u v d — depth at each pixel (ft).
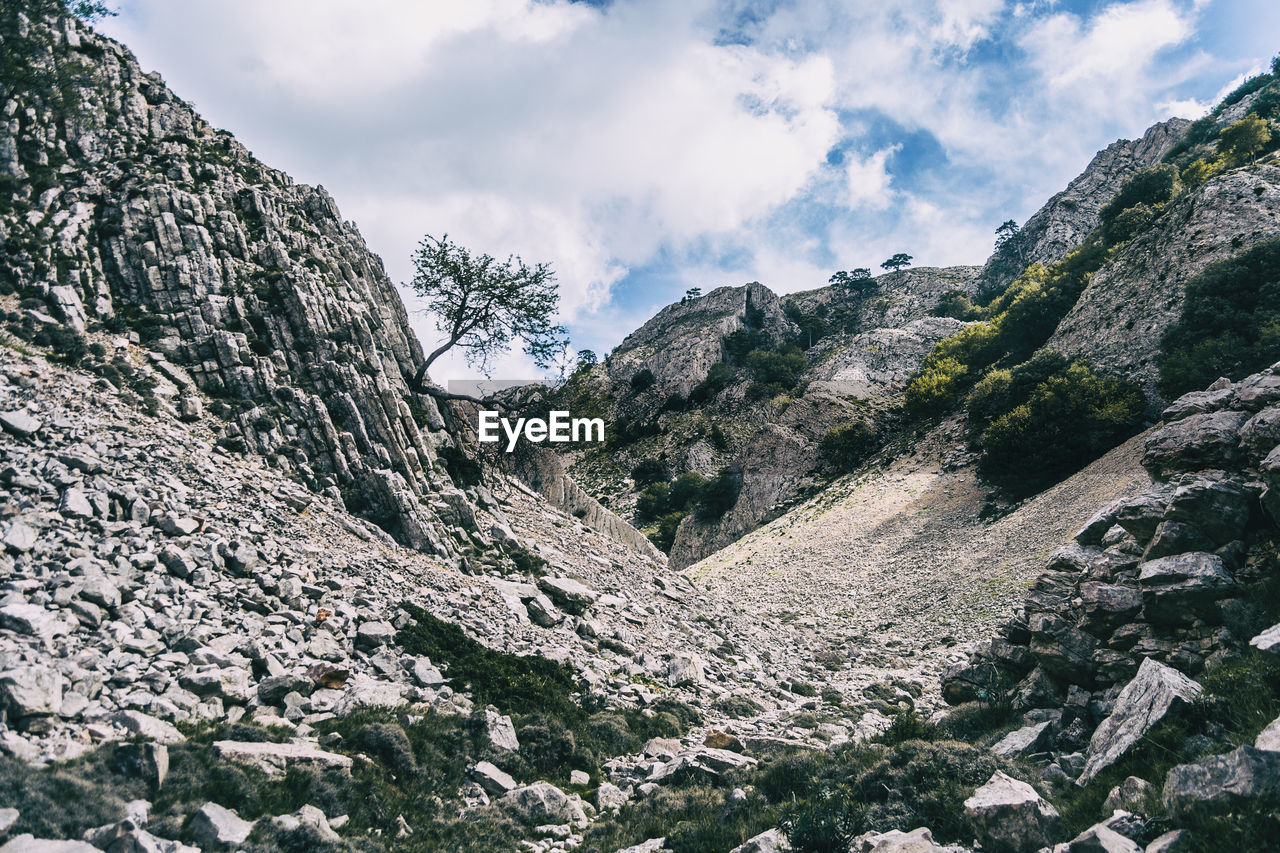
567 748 46.47
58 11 101.04
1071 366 219.00
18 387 60.34
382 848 28.78
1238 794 22.79
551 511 120.67
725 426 450.30
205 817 25.59
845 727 62.85
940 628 121.60
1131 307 230.68
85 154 95.61
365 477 81.46
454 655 55.31
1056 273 352.28
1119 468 156.35
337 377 88.74
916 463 254.06
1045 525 150.51
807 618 141.08
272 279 94.53
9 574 37.83
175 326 83.87
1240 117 394.93
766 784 39.60
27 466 48.96
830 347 601.62
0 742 25.96
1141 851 23.00
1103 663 42.24
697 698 68.54
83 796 24.52
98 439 58.75
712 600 120.67
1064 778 33.04
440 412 113.60
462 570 79.92
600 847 33.58
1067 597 49.57
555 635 71.36
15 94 90.53
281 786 30.66
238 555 51.90
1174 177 350.64
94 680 32.76
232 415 77.92
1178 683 32.71
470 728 44.14
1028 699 46.50
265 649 43.37
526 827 35.60
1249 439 43.21
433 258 110.01
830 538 207.92
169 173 98.84
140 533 48.08
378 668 48.88
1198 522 41.93
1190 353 182.39
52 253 80.69
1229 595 37.83
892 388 383.65
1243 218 214.69
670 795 39.58
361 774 34.32
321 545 64.69
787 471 315.58
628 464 458.09
